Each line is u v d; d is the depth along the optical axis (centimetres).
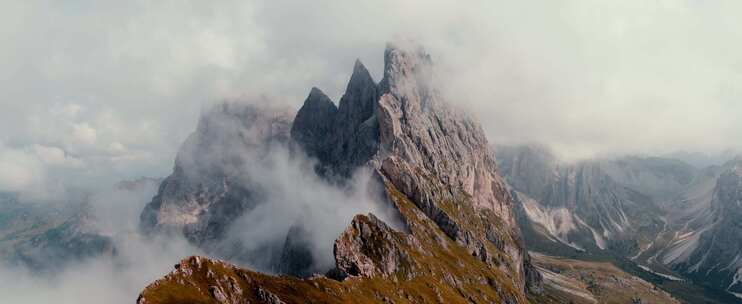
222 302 19275
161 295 18175
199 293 19200
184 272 19888
